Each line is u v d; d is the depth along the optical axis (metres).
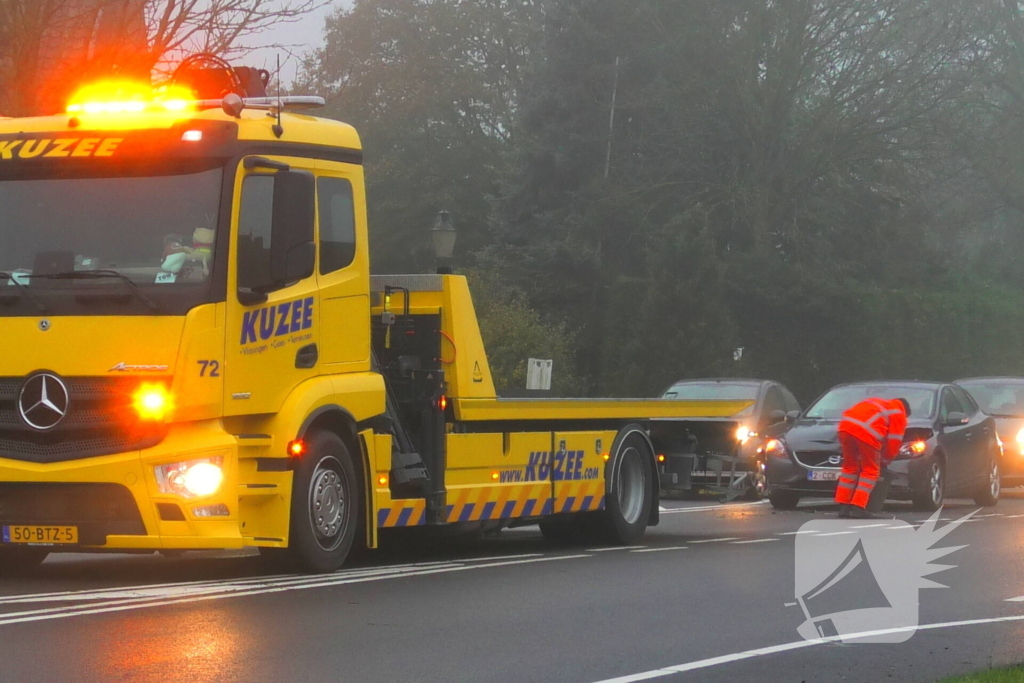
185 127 10.95
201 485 10.67
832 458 21.11
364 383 12.23
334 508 11.97
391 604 10.26
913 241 54.38
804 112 53.47
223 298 10.79
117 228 10.84
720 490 18.52
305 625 9.12
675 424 17.44
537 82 54.16
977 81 51.12
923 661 8.39
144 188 10.92
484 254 54.34
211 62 13.02
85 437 10.66
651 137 52.72
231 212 10.88
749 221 50.94
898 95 50.09
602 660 8.20
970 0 49.41
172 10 20.11
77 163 10.97
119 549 10.84
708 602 10.73
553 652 8.44
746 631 9.38
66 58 20.05
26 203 10.95
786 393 26.23
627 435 16.19
